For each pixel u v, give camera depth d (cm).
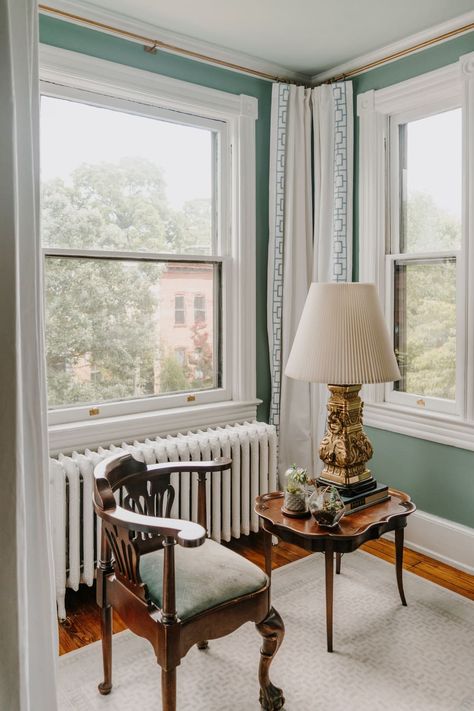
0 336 127
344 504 222
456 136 286
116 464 190
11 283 128
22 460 133
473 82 263
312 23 272
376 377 216
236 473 291
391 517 221
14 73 136
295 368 225
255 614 177
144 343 294
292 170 324
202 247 315
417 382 311
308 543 208
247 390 327
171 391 307
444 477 292
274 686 187
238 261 321
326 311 222
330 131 322
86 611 249
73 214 268
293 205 326
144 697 192
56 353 265
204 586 171
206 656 214
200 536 147
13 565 127
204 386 321
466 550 280
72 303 269
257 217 330
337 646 219
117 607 182
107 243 280
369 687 196
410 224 311
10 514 127
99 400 280
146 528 156
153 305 296
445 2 252
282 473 332
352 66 318
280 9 258
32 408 141
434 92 283
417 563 289
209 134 315
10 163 127
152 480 203
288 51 304
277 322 328
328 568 211
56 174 262
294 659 211
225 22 270
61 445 257
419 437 300
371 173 313
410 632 228
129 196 286
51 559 149
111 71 265
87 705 188
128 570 173
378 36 286
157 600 168
